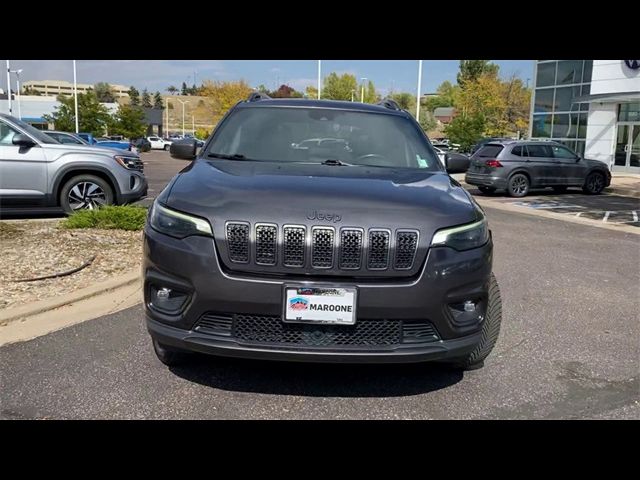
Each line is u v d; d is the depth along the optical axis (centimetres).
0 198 827
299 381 348
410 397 334
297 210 298
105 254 618
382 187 340
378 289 290
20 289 492
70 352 381
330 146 430
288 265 292
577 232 1026
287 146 425
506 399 336
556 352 415
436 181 375
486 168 1712
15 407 307
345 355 290
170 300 308
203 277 291
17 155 830
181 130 10806
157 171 2602
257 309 290
